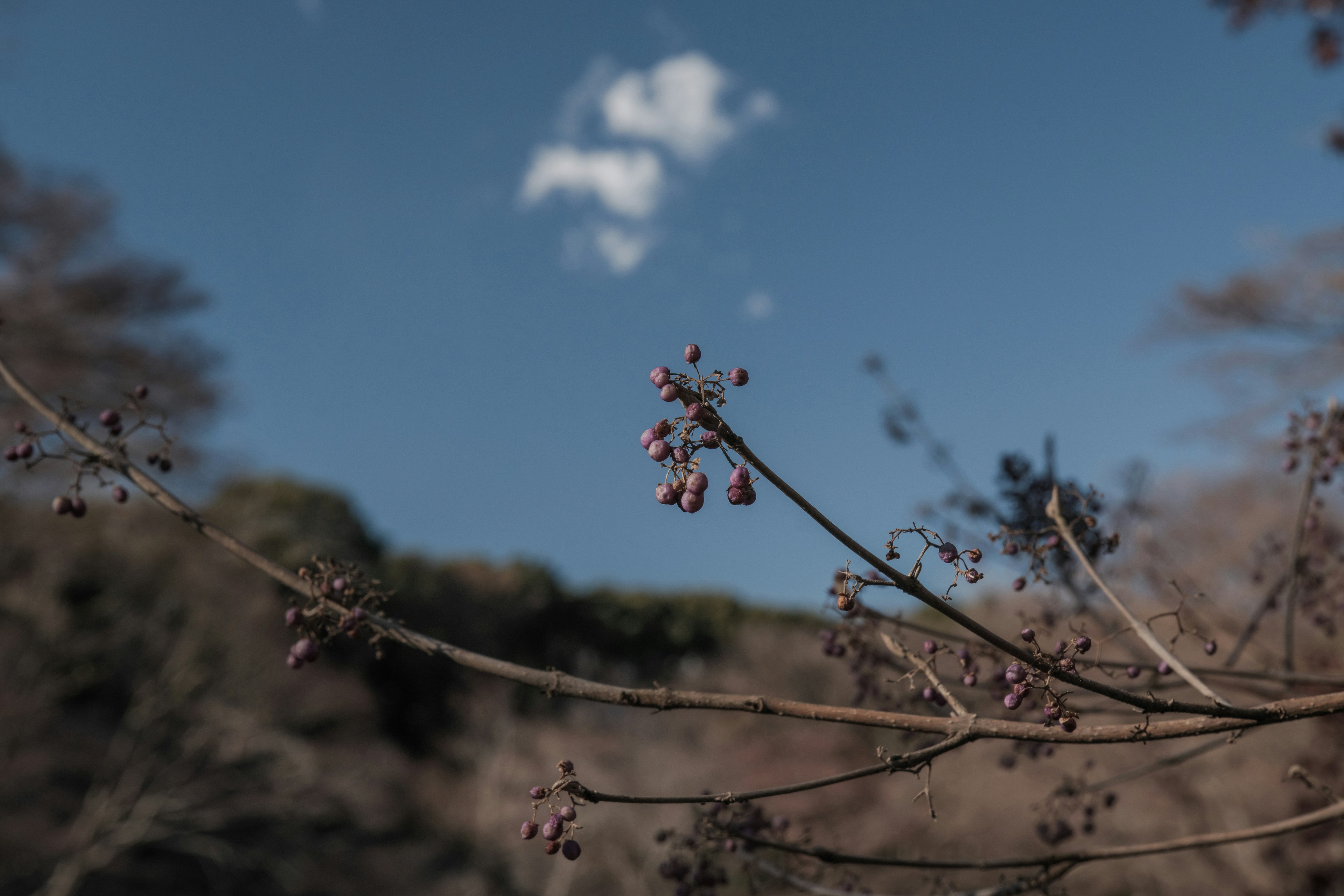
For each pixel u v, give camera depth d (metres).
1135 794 8.92
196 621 15.27
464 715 21.22
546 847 1.08
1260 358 10.58
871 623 1.91
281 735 15.70
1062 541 1.74
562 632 29.47
